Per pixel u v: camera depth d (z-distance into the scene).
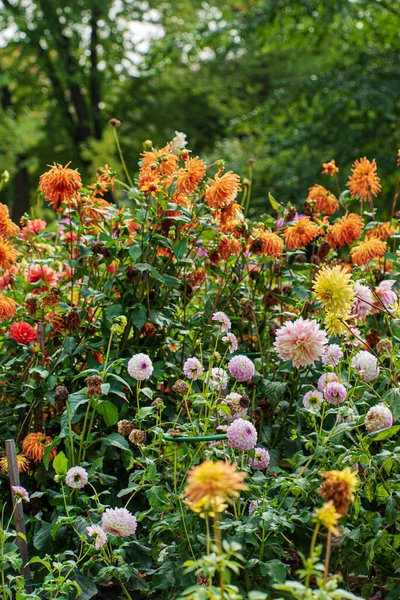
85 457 3.14
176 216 3.39
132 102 19.53
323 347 2.83
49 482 3.25
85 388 2.89
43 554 2.94
